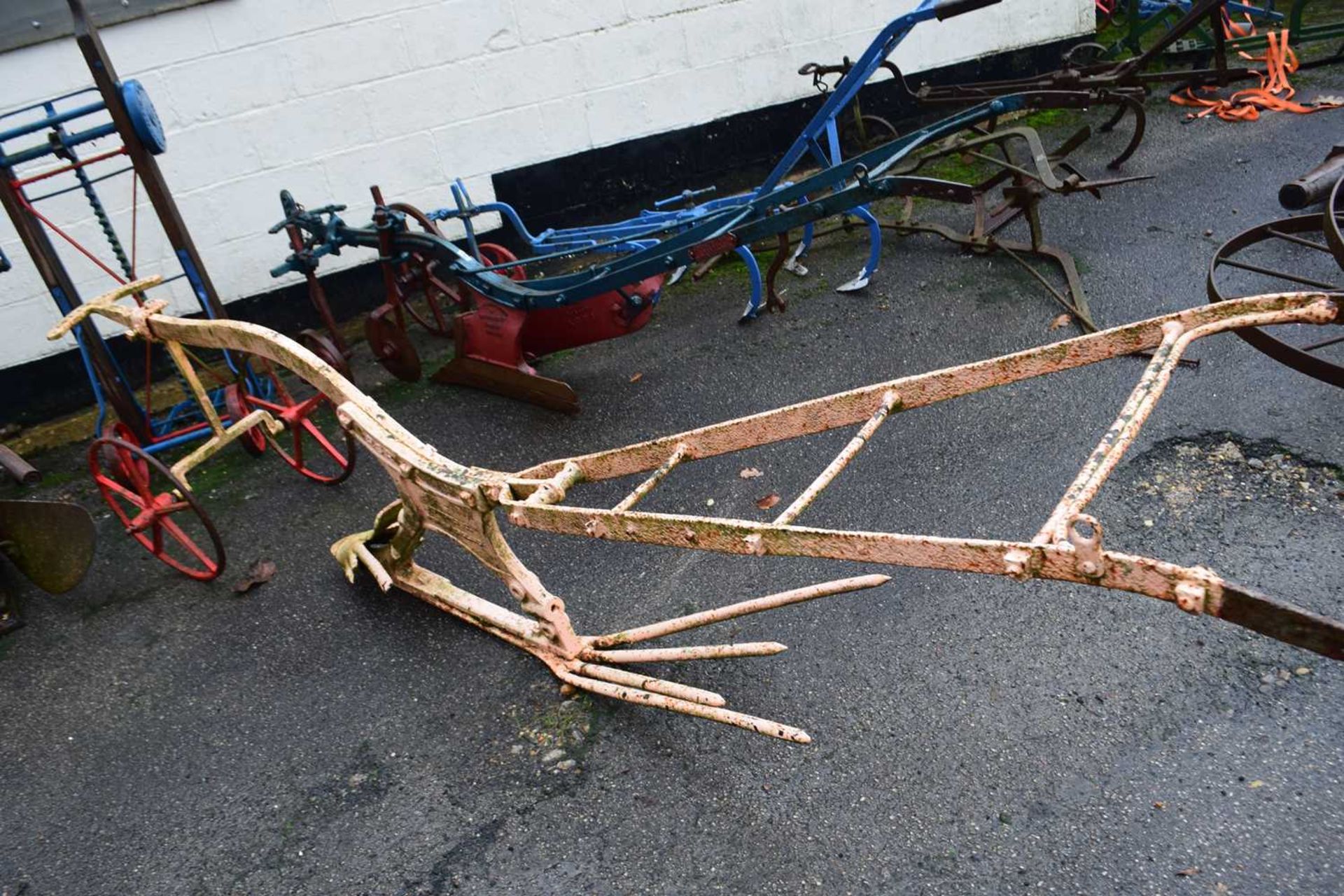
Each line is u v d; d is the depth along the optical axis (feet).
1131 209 18.67
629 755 9.87
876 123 23.40
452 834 9.39
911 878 8.30
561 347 16.53
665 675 10.64
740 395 15.65
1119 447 6.88
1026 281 17.12
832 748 9.53
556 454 15.02
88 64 13.39
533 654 11.08
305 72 18.21
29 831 10.16
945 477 12.78
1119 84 19.67
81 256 18.10
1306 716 9.03
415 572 12.28
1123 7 26.61
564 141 20.62
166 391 18.84
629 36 20.11
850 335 16.65
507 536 13.32
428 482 10.18
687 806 9.25
